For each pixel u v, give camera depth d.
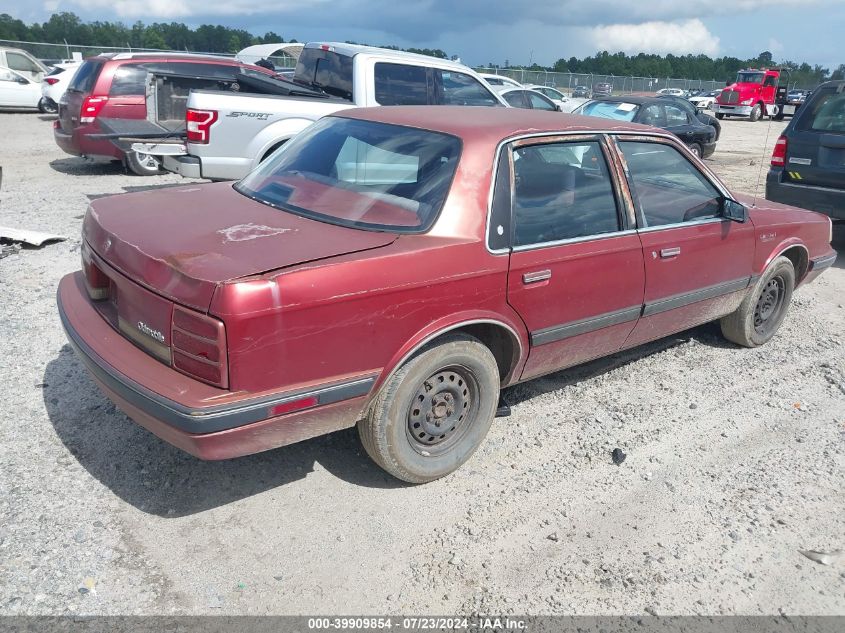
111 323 3.22
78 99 10.38
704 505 3.48
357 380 2.99
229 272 2.67
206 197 3.73
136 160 10.84
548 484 3.58
